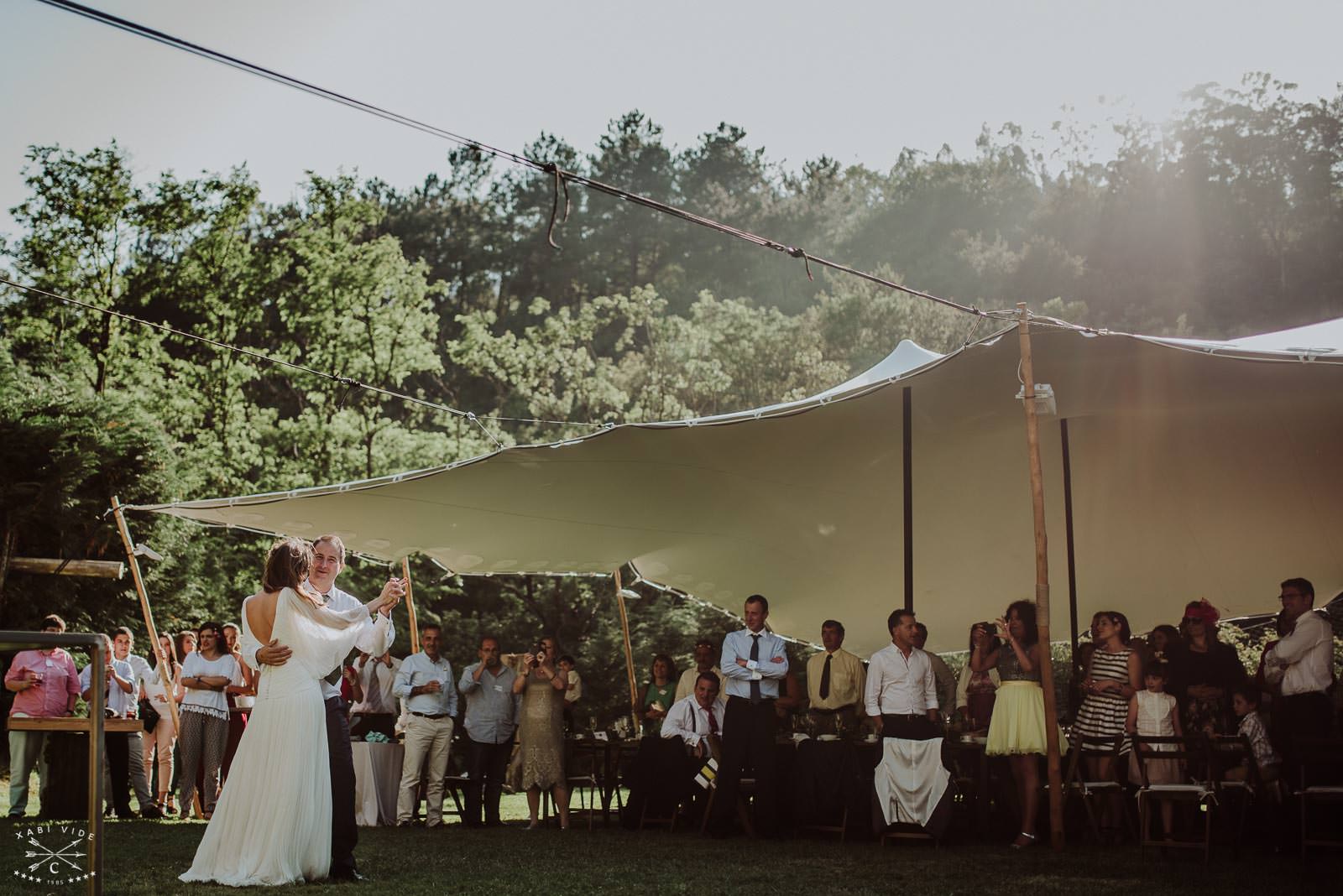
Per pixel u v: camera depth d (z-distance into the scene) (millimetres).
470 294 49469
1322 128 48594
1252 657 16000
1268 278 44312
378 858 6836
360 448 27422
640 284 51812
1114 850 7559
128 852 6824
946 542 13180
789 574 13969
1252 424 10250
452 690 10055
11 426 18016
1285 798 7660
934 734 7895
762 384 32156
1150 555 13195
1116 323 41938
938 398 9633
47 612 17828
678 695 10164
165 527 19672
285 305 29375
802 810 8375
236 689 9867
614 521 11797
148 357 27312
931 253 52906
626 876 6211
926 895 5566
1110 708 8102
